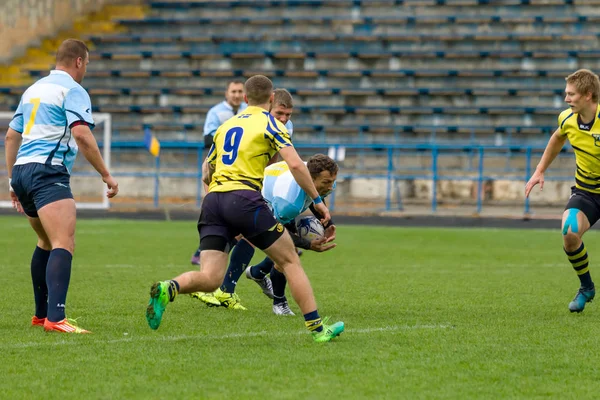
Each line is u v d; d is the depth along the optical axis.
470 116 87.31
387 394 15.74
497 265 40.88
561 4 94.50
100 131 88.50
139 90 92.50
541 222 69.00
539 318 25.02
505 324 23.80
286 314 25.84
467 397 15.61
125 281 33.53
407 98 89.94
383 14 97.50
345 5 98.06
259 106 21.17
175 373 17.30
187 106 91.75
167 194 83.56
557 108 87.00
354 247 50.03
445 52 92.69
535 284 33.53
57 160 22.16
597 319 24.91
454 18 94.94
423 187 80.81
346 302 28.34
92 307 26.62
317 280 34.69
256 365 18.08
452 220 70.25
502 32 94.38
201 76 93.81
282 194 23.22
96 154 21.91
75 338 21.11
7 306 26.89
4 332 21.98
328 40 95.38
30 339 20.91
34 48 99.06
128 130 88.88
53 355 18.98
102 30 100.69
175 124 90.12
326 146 75.50
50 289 21.98
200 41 97.25
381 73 91.62
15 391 15.80
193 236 55.72
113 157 86.25
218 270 20.39
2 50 97.38
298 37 95.94
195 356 18.97
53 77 22.50
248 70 94.56
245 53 94.88
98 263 40.22
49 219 21.89
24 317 24.67
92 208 79.12
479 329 22.88
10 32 97.88
